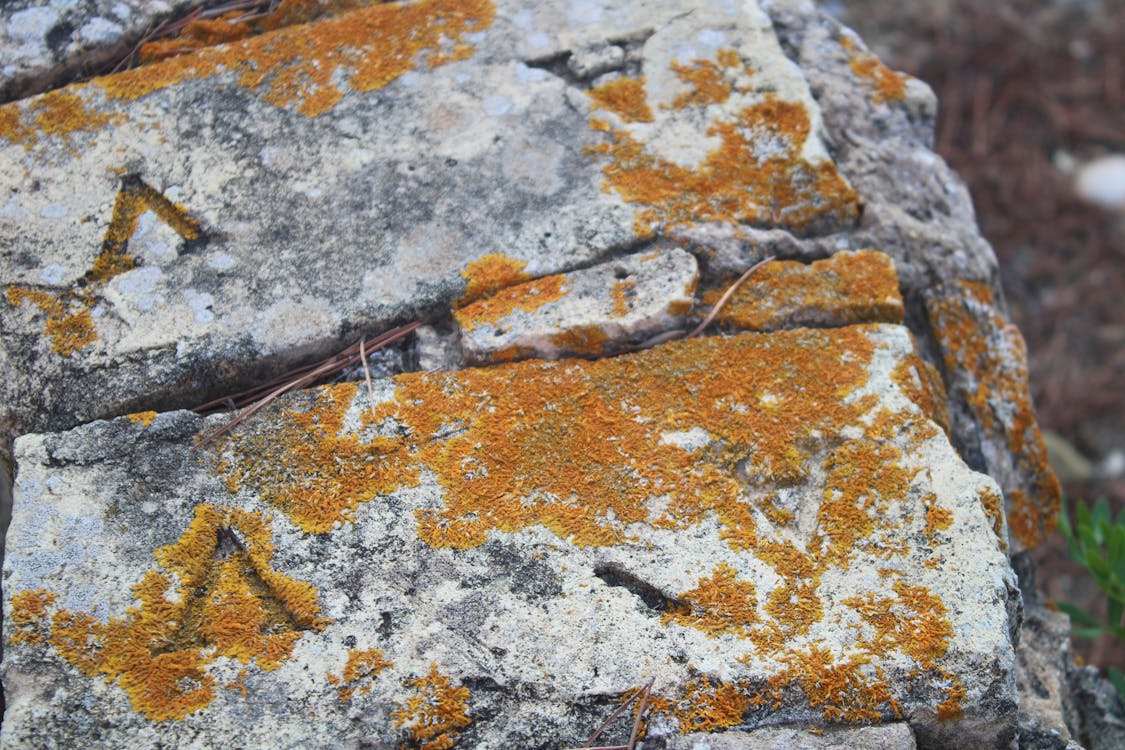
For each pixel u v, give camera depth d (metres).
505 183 2.09
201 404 1.94
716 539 1.71
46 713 1.55
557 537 1.71
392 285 1.98
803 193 2.12
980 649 1.60
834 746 1.55
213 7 2.34
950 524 1.72
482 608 1.65
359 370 1.95
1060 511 2.20
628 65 2.25
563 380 1.87
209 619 1.64
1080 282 4.02
